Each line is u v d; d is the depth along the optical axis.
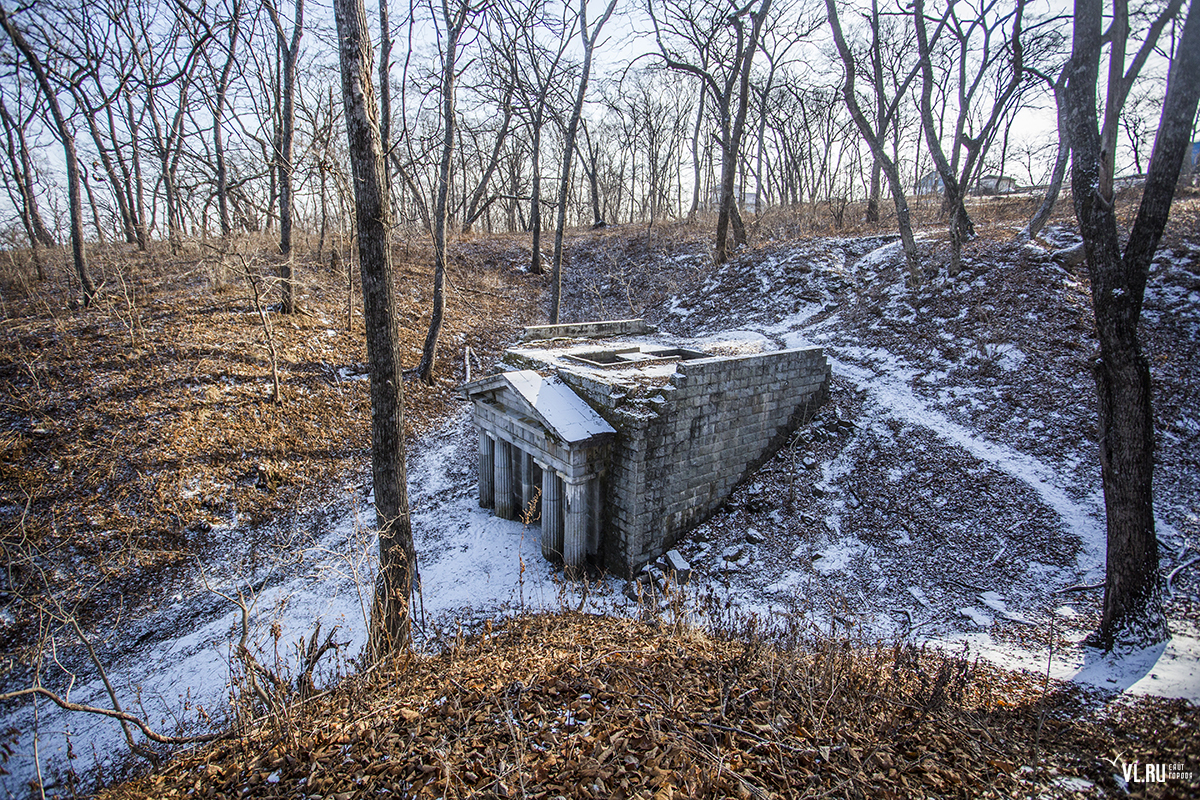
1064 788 5.71
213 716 9.80
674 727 6.25
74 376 17.27
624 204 74.62
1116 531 8.92
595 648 8.95
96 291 21.67
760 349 19.75
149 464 15.30
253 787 6.00
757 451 16.22
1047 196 22.91
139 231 29.61
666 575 13.23
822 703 6.89
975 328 19.70
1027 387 16.75
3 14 16.84
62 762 9.20
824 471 15.92
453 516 16.66
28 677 11.14
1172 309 18.14
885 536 13.56
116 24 25.48
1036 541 12.43
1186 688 7.57
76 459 14.88
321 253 30.83
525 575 13.78
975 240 24.88
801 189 51.94
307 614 12.80
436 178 46.25
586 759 5.71
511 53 24.91
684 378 13.63
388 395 9.42
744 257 31.67
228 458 16.45
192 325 20.94
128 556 13.57
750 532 14.34
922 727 6.75
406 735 6.48
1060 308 19.09
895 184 22.12
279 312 23.36
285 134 22.31
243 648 7.67
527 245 41.38
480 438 16.92
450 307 29.89
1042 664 8.94
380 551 9.96
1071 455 14.41
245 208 29.66
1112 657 8.77
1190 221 22.11
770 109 43.44
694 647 8.97
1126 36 7.71
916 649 9.40
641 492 13.37
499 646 9.67
